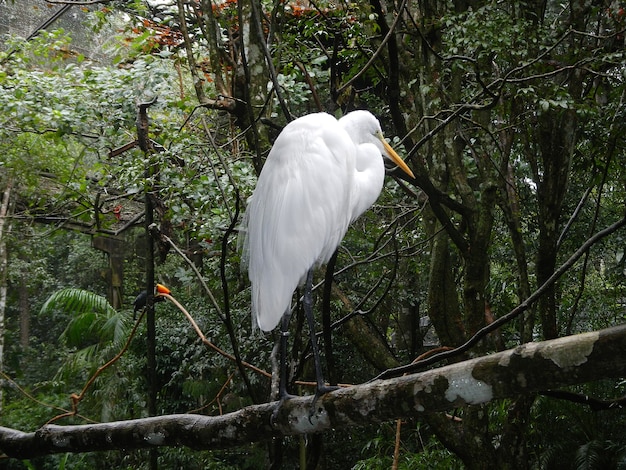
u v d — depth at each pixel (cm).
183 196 582
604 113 530
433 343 1175
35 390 1288
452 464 722
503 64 583
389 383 237
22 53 738
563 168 505
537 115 502
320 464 855
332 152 332
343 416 247
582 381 189
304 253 312
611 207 807
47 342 1656
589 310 866
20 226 1283
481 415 498
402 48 532
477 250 493
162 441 310
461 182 497
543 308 519
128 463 1126
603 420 764
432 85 491
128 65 797
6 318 1631
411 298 803
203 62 791
